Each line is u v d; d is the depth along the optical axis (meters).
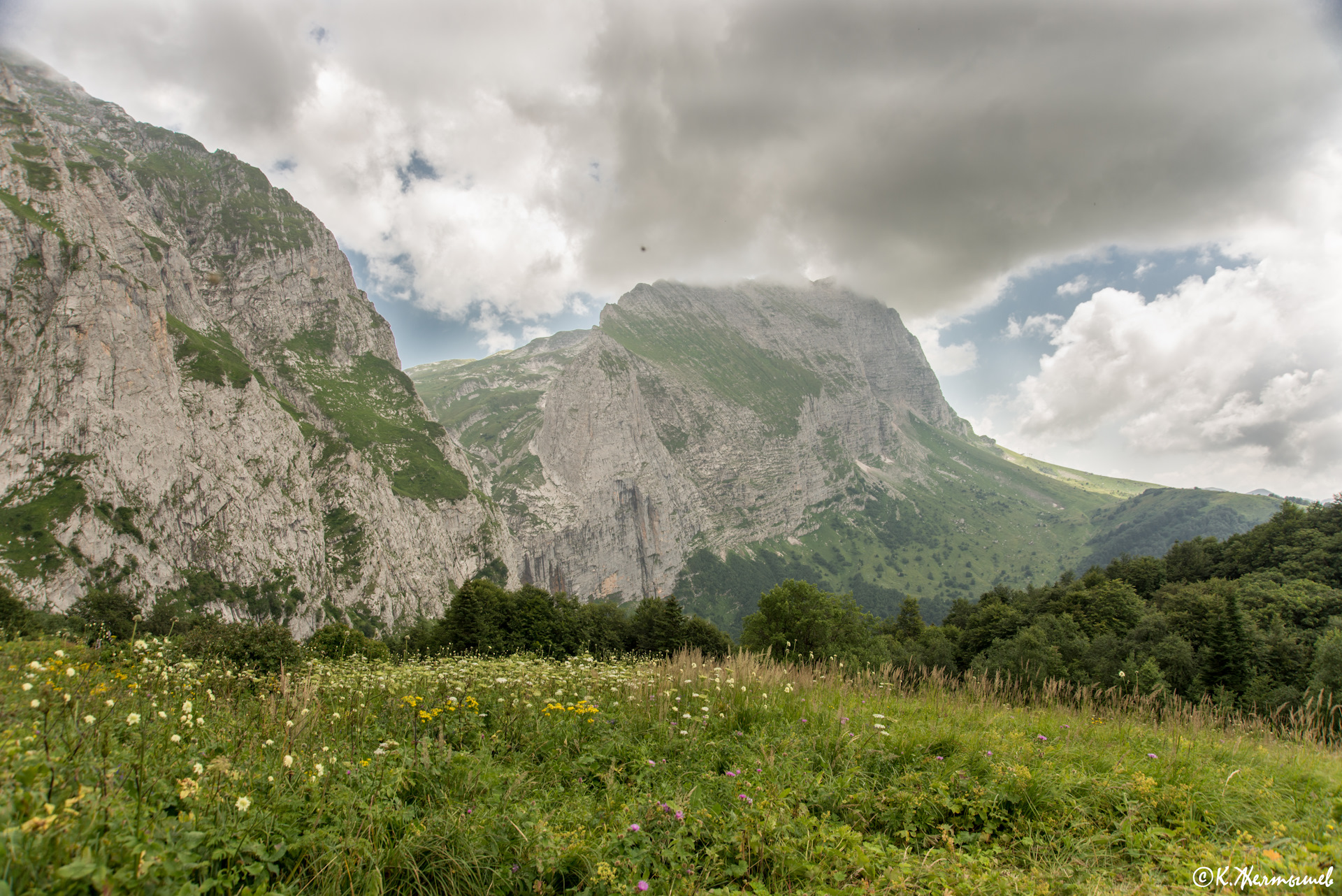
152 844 4.03
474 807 6.12
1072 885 5.81
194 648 21.30
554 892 5.24
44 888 3.45
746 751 8.82
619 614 74.12
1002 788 7.71
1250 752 10.91
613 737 8.98
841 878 5.60
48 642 12.27
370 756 7.21
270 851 4.80
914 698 14.18
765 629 54.34
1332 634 35.66
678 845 5.82
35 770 4.38
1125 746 10.68
